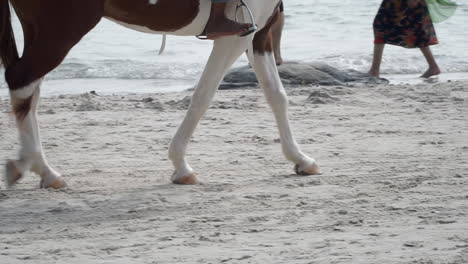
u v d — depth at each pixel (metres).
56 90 18.88
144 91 18.89
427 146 12.21
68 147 12.27
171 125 14.05
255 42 10.45
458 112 15.12
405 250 7.04
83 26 9.05
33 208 8.94
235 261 6.88
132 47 25.50
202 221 8.34
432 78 20.31
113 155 11.78
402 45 20.00
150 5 9.33
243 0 9.83
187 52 24.64
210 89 10.07
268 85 10.49
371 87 18.03
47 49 8.99
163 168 11.00
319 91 16.94
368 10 34.38
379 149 12.05
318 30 29.20
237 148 12.24
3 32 9.10
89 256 7.16
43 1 8.90
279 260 6.87
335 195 9.35
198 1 9.56
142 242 7.61
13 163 9.33
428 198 9.09
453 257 6.71
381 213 8.48
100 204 9.09
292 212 8.59
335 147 12.24
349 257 6.85
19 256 7.18
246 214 8.61
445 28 28.86
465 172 10.40
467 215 8.30
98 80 20.44
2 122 14.20
